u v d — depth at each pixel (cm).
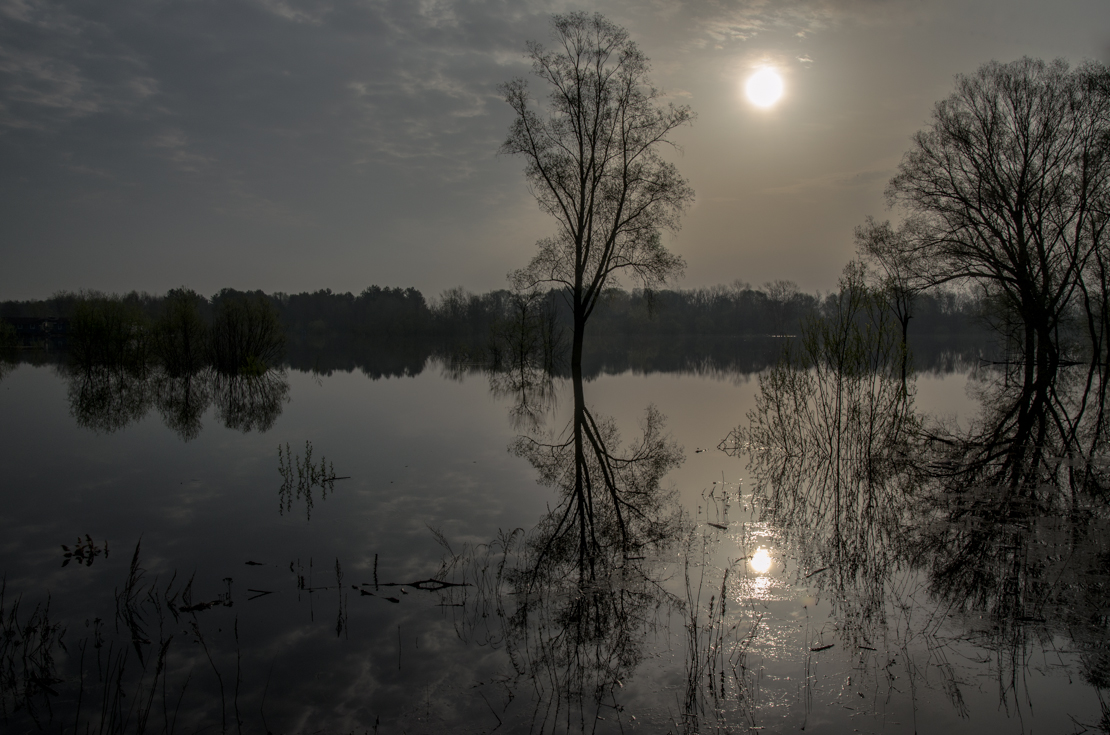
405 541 709
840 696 413
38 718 397
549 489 936
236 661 461
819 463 1102
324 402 1977
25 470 1053
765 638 490
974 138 2342
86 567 641
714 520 789
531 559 654
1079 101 2202
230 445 1267
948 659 459
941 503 860
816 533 740
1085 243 2292
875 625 511
